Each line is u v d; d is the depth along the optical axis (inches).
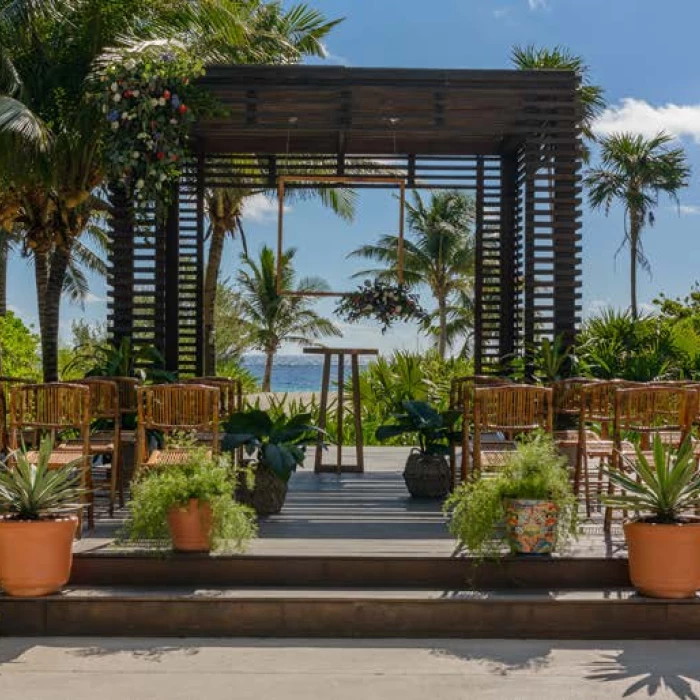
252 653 178.4
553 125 347.9
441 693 157.5
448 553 203.3
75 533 216.5
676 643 184.7
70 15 371.9
